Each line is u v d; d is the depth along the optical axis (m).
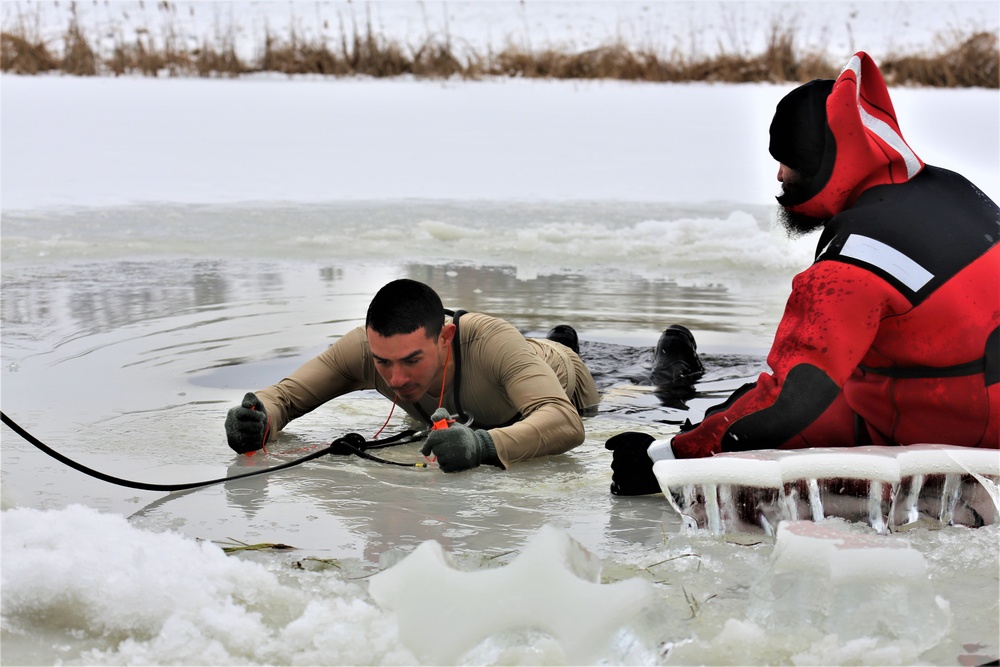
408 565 2.24
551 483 3.43
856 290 2.92
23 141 13.57
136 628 2.28
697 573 2.59
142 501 3.19
